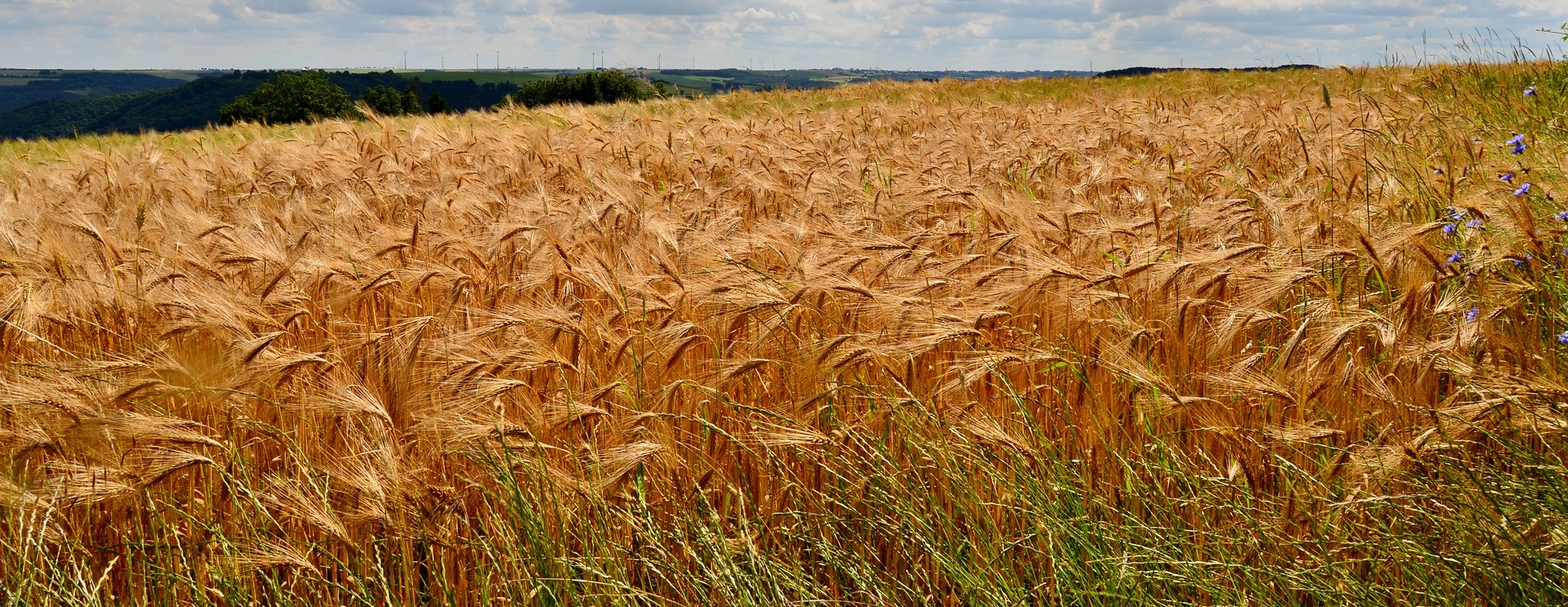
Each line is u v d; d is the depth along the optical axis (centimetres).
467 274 449
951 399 357
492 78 12500
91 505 295
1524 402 278
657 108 2395
